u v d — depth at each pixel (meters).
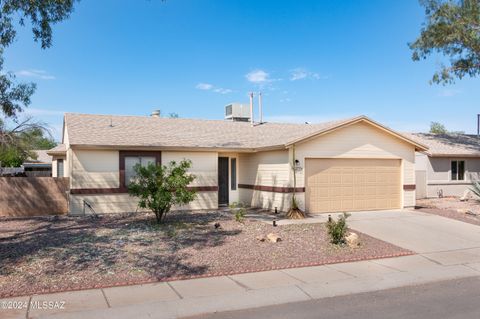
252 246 11.72
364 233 14.17
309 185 18.25
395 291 8.29
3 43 12.84
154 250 11.03
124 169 17.94
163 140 19.36
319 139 18.33
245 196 21.42
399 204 19.98
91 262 9.77
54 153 24.28
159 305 7.30
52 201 17.70
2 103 15.05
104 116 22.41
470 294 8.06
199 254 10.77
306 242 12.36
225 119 28.88
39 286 8.13
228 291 8.13
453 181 27.42
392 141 19.84
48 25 12.75
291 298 7.80
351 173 19.08
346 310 7.13
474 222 16.47
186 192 15.07
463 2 22.52
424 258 11.16
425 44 24.52
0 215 17.06
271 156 19.20
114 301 7.46
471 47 23.56
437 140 29.70
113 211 17.72
